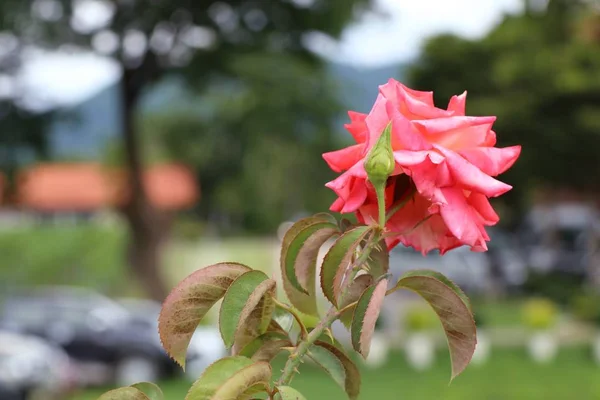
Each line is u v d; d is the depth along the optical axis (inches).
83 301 592.4
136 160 912.3
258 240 2101.4
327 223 51.5
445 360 641.6
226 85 871.7
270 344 50.6
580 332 759.7
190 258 1250.6
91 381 561.3
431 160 44.0
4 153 847.1
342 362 51.1
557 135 978.1
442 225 49.6
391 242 51.1
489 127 46.4
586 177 1045.8
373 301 45.1
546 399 488.1
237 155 893.8
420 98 48.7
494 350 679.7
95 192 1668.3
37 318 571.2
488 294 986.1
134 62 874.8
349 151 49.4
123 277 988.6
